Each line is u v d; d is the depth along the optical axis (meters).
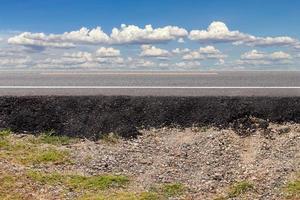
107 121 8.91
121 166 7.87
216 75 12.71
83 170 7.72
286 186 7.07
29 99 9.28
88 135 8.75
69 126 8.88
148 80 11.73
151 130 8.81
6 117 8.98
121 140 8.64
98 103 9.22
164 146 8.41
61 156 8.01
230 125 8.80
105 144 8.56
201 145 8.34
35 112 9.06
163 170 7.69
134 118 8.97
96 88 10.61
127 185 7.28
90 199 6.73
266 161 7.84
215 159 7.97
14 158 7.84
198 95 9.66
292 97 9.19
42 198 6.76
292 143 8.25
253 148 8.27
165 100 9.25
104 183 7.25
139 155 8.19
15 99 9.27
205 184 7.29
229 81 11.40
